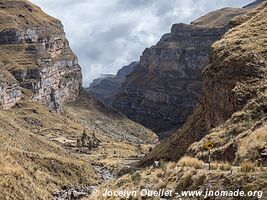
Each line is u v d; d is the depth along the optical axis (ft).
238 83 221.05
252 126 167.32
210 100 248.93
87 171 273.75
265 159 99.86
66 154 407.44
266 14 296.51
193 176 88.12
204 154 168.35
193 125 275.59
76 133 648.38
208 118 250.57
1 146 238.27
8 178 167.53
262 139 121.60
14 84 645.51
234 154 148.56
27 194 170.40
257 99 193.57
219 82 239.50
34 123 616.80
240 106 206.18
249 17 354.74
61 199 191.83
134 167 309.01
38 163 245.45
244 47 248.11
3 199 152.66
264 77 216.54
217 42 280.10
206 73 262.88
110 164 396.16
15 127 395.34
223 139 177.06
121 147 638.12
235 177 77.36
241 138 157.28
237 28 296.92
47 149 385.09
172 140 301.22
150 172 113.80
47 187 211.00
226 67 241.14
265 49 237.25
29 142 369.09
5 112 588.50
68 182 243.40
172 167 104.88
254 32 267.18
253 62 229.25
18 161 220.43
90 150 548.72
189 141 266.36
